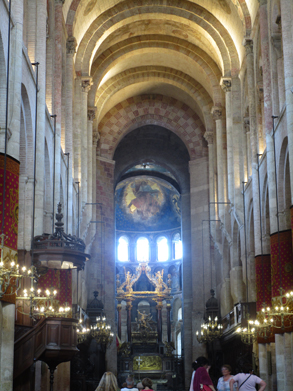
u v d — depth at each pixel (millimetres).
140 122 43750
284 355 17797
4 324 12500
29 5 18703
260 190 25094
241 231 29469
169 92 43188
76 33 30094
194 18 32625
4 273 11094
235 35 31297
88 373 31859
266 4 23281
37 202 17422
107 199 42000
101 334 33969
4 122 13531
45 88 19891
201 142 43000
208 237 41125
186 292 42844
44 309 15766
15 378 15320
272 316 19203
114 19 32469
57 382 22312
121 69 39375
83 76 31375
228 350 35688
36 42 18547
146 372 47219
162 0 32281
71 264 17281
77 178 29234
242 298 31266
